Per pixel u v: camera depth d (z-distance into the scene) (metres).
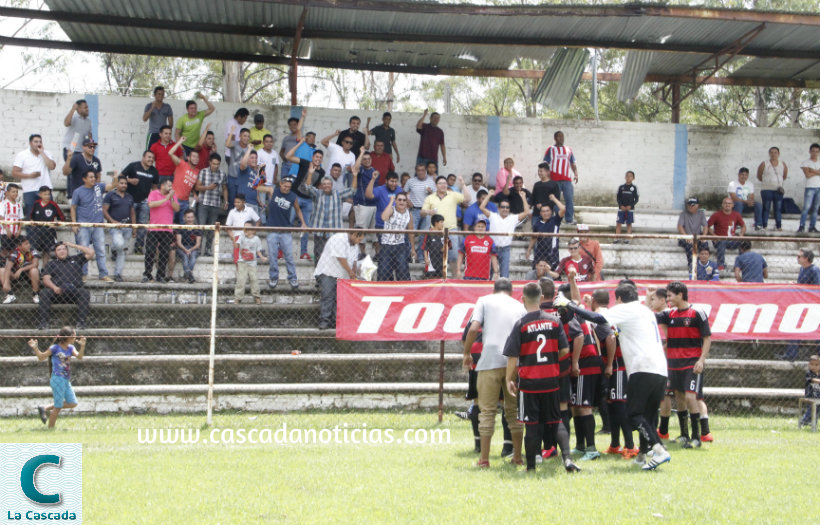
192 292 18.08
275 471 10.22
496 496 9.00
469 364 10.82
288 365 15.40
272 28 21.08
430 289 14.05
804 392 14.70
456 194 19.86
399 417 14.31
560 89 24.52
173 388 14.41
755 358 16.86
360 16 20.09
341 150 21.08
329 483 9.61
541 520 8.16
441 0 18.83
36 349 13.28
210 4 19.42
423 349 16.56
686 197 25.56
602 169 25.30
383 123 22.56
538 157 24.92
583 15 19.28
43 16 19.73
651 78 25.52
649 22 20.44
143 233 19.38
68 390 13.33
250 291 18.06
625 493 9.12
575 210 24.31
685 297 12.30
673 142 25.58
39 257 17.50
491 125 24.75
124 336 15.39
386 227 18.27
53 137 22.62
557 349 10.34
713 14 19.58
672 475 10.05
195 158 19.88
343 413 14.59
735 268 18.25
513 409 10.70
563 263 16.78
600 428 13.88
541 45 21.69
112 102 22.95
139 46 22.44
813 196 23.41
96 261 18.45
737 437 13.02
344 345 16.47
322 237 18.44
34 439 12.04
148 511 8.46
